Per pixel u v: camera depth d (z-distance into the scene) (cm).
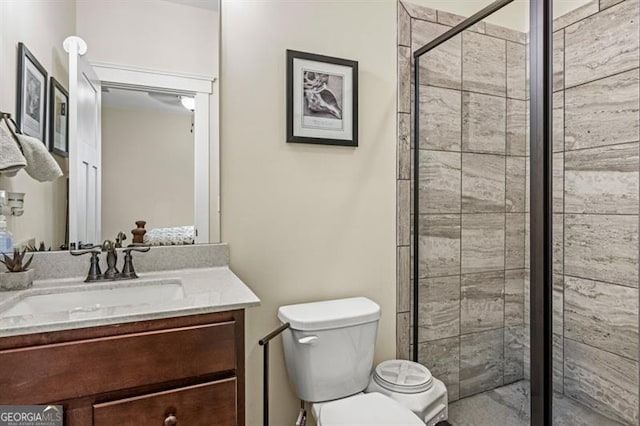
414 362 184
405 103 189
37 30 131
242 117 158
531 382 146
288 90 165
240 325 105
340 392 149
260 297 163
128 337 92
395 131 188
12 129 127
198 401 99
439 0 197
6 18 125
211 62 154
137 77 144
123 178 143
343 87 176
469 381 206
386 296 188
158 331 95
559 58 200
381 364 171
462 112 201
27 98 129
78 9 136
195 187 152
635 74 168
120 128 143
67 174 135
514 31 209
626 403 171
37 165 129
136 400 92
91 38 138
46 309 115
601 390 181
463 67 201
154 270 145
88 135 138
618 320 175
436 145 196
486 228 209
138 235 145
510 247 210
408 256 191
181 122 150
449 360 202
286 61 165
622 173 173
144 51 145
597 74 183
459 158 202
